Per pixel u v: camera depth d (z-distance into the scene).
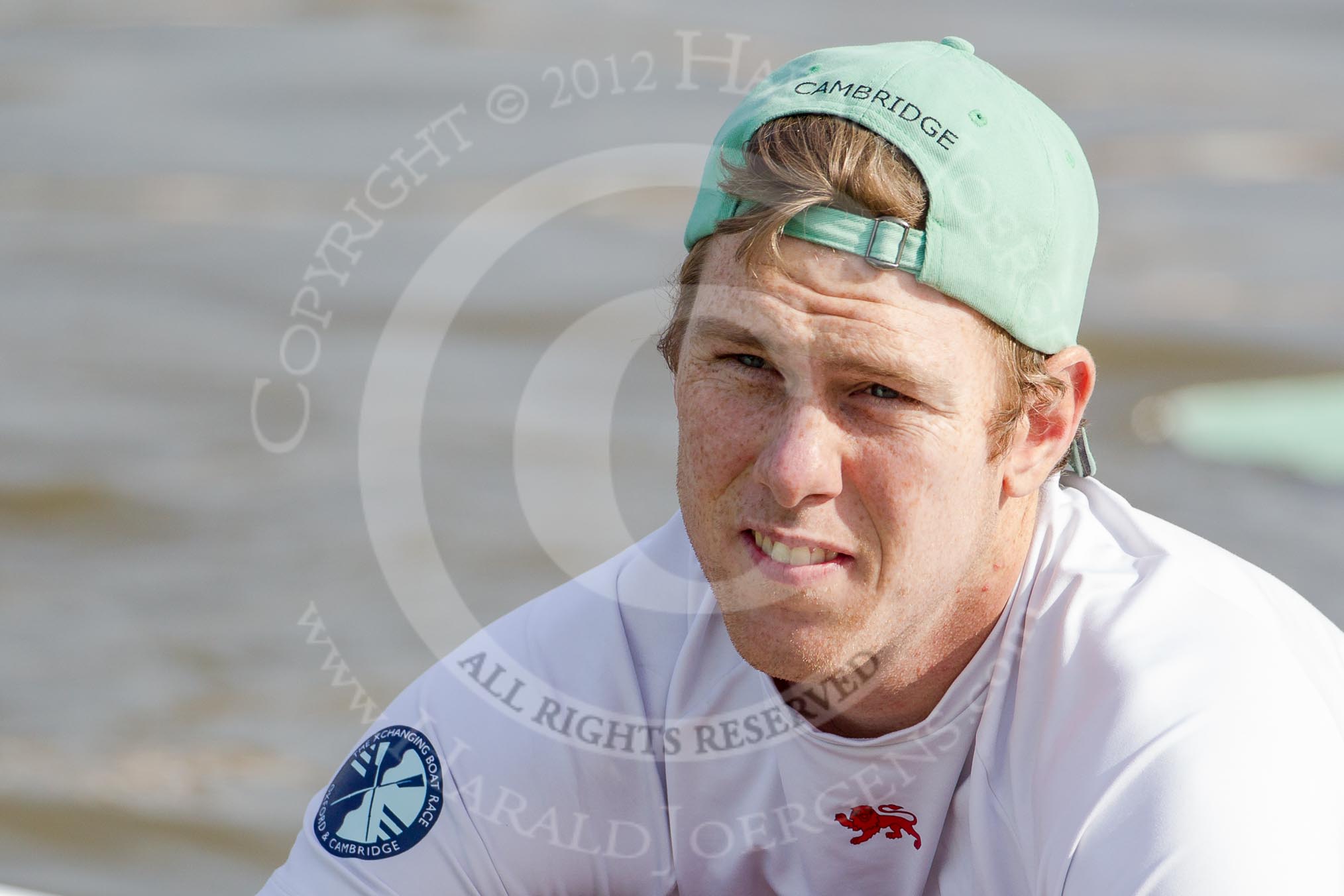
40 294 29.53
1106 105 45.28
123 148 38.00
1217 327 29.55
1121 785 5.52
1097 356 28.45
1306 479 23.02
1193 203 37.59
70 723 16.58
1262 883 5.13
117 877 14.20
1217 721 5.53
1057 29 53.59
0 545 20.53
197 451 23.14
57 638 18.22
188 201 34.44
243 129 38.94
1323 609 18.89
